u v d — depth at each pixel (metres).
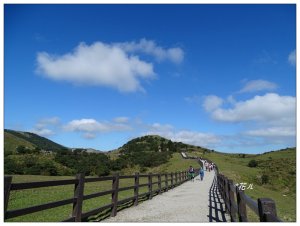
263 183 70.94
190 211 12.91
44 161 93.12
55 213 12.57
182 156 125.94
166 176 23.73
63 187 27.05
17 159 92.75
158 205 14.91
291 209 22.98
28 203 15.58
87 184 31.33
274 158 146.50
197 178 43.84
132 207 14.16
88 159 103.56
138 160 114.69
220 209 13.61
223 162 107.69
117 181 12.15
